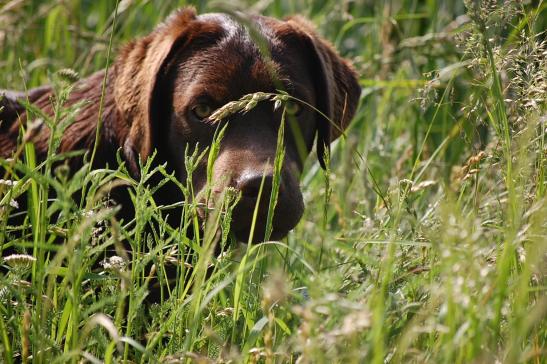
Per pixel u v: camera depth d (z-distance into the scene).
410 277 6.33
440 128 10.62
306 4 13.80
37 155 8.79
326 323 5.52
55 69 12.10
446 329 5.04
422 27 12.44
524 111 7.34
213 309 6.39
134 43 9.14
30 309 6.59
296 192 7.87
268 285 5.33
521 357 5.21
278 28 8.81
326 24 12.97
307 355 4.89
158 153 8.70
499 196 7.20
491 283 5.35
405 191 7.10
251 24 7.42
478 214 7.13
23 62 12.00
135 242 6.31
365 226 7.68
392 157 10.41
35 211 6.40
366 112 11.36
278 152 6.66
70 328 5.97
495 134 7.68
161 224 6.55
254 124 8.09
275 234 7.80
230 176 7.44
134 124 8.58
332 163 11.02
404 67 11.38
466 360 5.16
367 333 5.41
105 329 6.57
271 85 8.30
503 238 6.39
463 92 10.64
